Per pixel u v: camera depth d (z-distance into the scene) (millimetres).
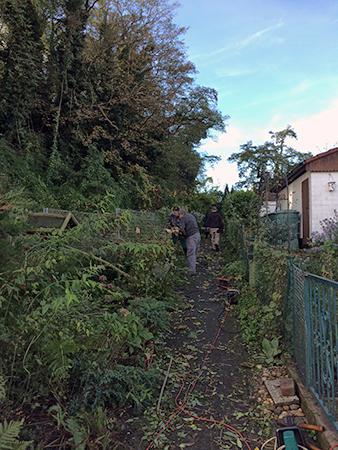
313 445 2898
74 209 9719
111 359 3738
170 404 3576
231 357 4680
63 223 5043
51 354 2865
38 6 11625
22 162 9742
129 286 5520
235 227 11383
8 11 10094
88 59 13344
